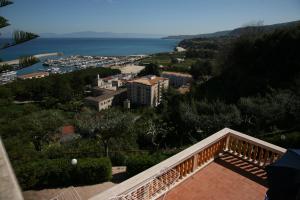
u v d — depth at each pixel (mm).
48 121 18375
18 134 15227
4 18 5691
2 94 20141
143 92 63500
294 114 16844
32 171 9719
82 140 17234
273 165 3855
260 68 29219
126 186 4359
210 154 6664
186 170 5965
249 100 19703
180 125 21250
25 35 6109
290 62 26281
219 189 5715
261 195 5574
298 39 26812
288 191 3527
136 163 11094
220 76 33500
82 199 9477
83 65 127188
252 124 18312
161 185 5199
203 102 21828
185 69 89188
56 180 10180
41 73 92188
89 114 19750
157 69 85562
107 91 68688
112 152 14969
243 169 6473
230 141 7133
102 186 10445
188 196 5434
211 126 18531
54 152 14391
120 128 16641
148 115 36094
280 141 13578
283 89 22172
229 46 35719
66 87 65812
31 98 62688
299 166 3684
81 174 10336
